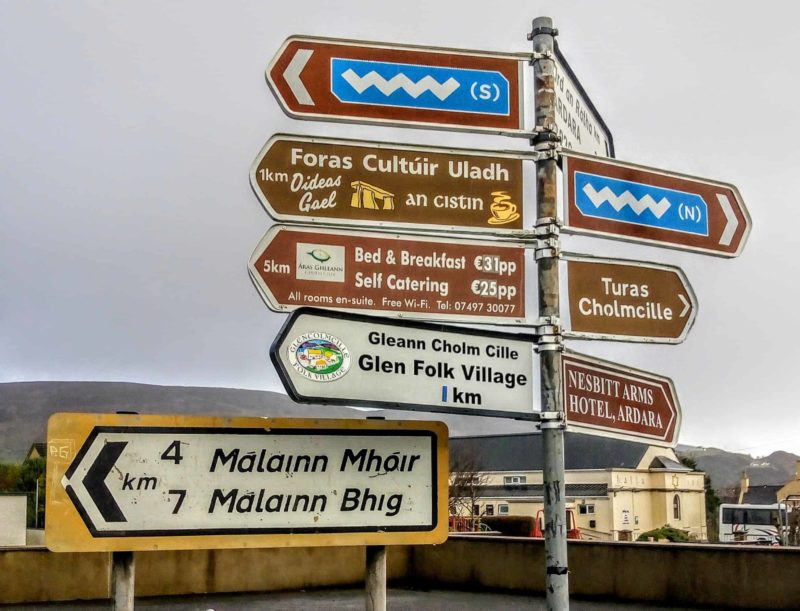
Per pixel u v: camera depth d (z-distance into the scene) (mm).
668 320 5051
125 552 4336
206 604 11273
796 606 10250
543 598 12000
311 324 4305
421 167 4695
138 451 4352
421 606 11156
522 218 4777
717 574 10891
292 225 4484
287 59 4645
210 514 4418
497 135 4824
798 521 51312
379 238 4590
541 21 4875
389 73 4766
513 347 4730
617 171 4980
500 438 68688
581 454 69062
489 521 32562
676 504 68375
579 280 4840
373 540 4645
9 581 11156
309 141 4570
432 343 4559
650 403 5129
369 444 4695
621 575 11617
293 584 12773
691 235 5180
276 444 4551
